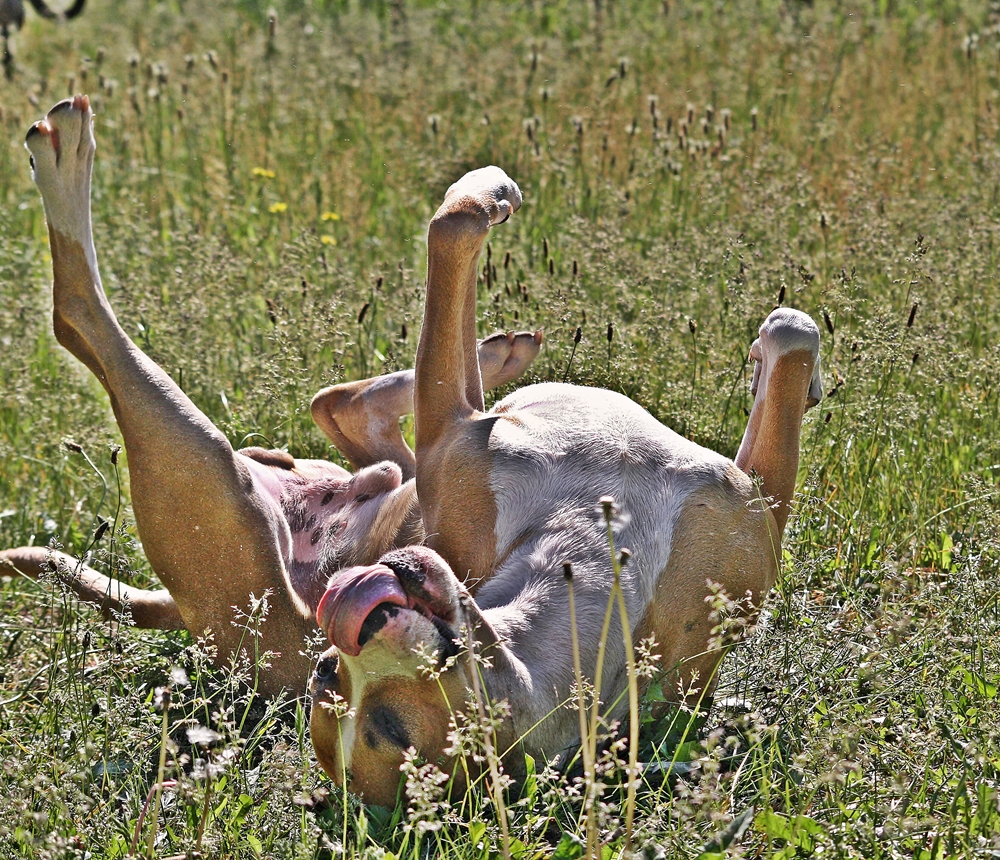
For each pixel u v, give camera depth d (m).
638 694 9.96
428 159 23.80
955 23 30.41
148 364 11.36
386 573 8.38
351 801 9.30
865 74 27.62
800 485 13.92
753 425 12.41
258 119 27.59
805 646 10.43
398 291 17.73
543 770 9.23
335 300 16.62
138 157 26.52
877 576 12.41
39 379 17.88
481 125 25.16
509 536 10.38
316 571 12.69
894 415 14.58
